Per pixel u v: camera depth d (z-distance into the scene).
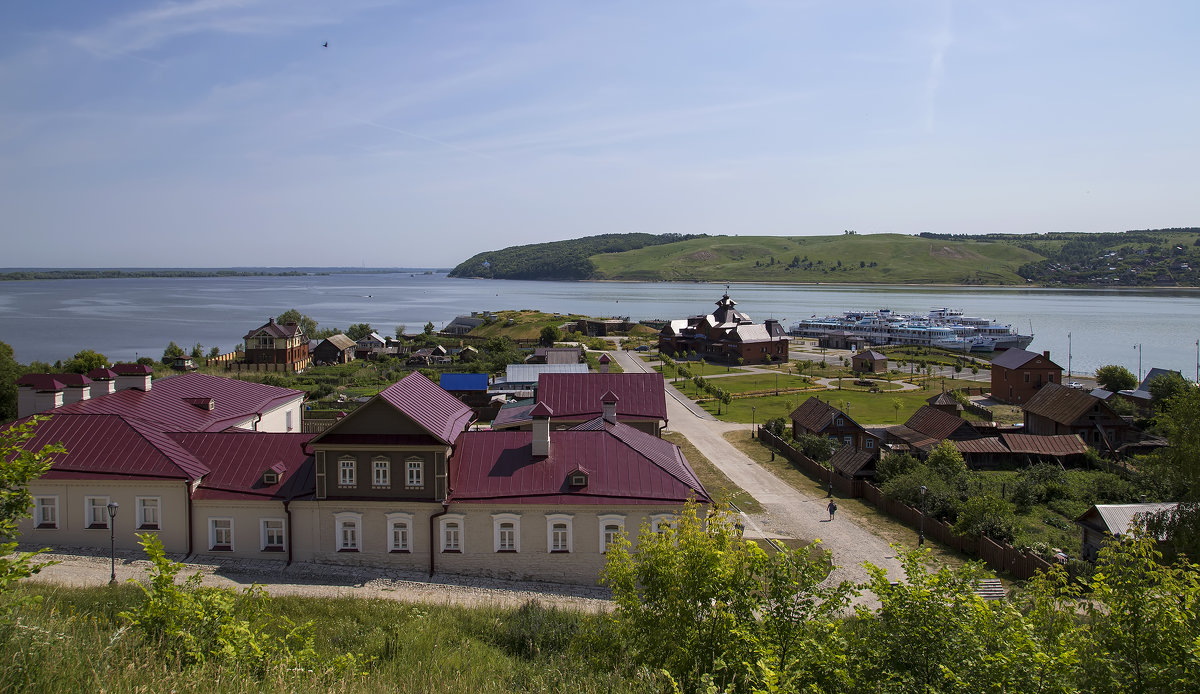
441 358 151.75
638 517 40.91
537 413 43.22
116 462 41.59
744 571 20.98
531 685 21.34
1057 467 66.12
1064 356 170.00
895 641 17.53
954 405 93.56
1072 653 16.23
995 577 42.34
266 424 58.94
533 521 41.03
